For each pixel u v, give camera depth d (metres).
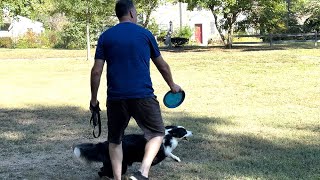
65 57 26.34
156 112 4.52
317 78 14.56
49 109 10.05
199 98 11.27
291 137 7.07
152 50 4.57
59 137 7.34
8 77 16.66
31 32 42.38
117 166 4.60
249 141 6.85
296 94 11.54
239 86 13.25
